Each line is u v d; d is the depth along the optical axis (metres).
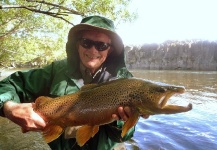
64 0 2.02
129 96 0.67
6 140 1.91
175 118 2.96
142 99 0.66
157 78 9.56
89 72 0.80
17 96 0.73
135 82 0.69
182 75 11.40
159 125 2.63
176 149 1.92
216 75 11.38
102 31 0.78
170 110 0.63
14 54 4.37
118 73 0.84
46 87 0.79
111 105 0.68
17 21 3.41
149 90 0.66
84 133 0.68
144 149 1.89
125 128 0.66
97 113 0.68
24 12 2.85
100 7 2.07
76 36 0.81
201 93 5.26
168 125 2.63
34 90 0.77
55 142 0.76
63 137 0.75
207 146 1.99
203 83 7.52
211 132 2.38
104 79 0.82
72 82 0.78
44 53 4.40
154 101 0.64
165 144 2.01
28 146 1.82
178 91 0.63
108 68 0.85
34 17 3.22
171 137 2.21
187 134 2.30
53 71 0.81
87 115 0.69
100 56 0.79
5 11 2.92
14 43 4.10
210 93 5.26
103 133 0.78
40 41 4.07
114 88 0.69
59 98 0.71
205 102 4.10
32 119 0.60
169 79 9.05
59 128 0.70
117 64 0.86
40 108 0.68
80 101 0.70
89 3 2.04
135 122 0.67
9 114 0.61
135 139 2.13
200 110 3.43
